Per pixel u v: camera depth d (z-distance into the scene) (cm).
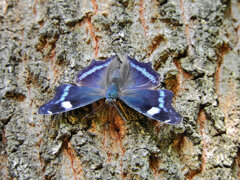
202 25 15
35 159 13
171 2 16
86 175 12
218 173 12
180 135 13
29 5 17
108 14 15
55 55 15
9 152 13
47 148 13
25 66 15
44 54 15
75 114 13
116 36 15
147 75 14
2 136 14
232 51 16
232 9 18
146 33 15
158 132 13
